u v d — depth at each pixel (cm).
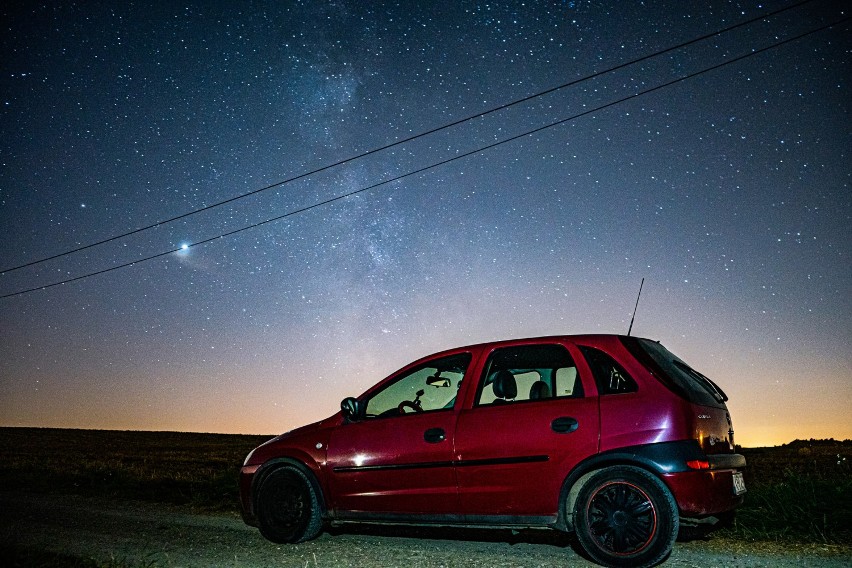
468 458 524
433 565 497
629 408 485
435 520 537
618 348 516
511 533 612
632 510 464
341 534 633
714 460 476
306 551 559
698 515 458
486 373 561
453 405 557
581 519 479
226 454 2691
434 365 592
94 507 884
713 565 474
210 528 694
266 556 544
